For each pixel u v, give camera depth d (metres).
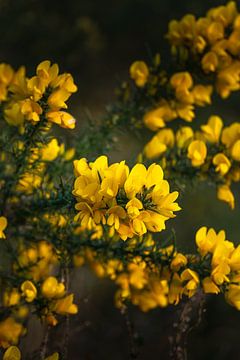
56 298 0.63
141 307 0.71
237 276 0.59
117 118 0.73
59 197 0.60
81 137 0.73
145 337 0.98
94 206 0.53
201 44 0.69
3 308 0.68
